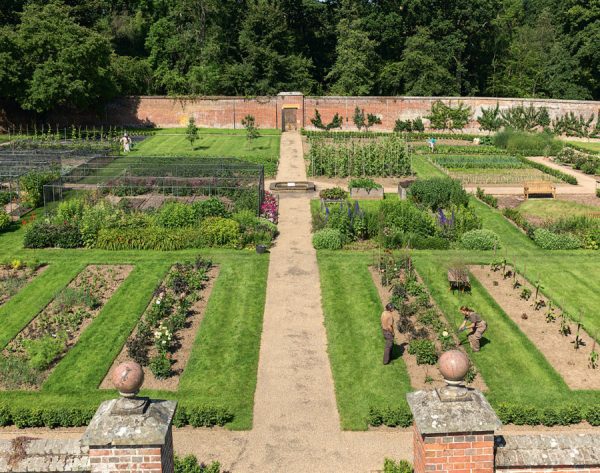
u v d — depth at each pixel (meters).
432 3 92.19
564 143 73.69
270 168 58.16
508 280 32.62
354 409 21.48
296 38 97.81
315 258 35.47
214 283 31.95
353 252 36.38
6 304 29.17
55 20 75.31
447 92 90.12
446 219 38.44
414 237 37.09
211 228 37.25
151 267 33.81
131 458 10.01
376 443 19.70
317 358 24.95
